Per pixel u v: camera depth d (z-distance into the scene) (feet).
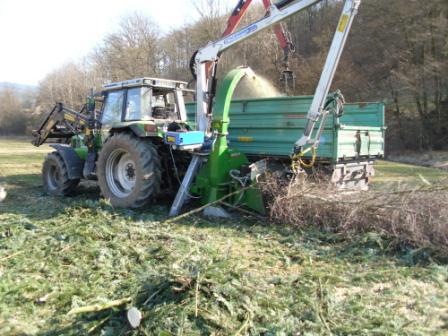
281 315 8.55
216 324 7.98
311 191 15.84
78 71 119.65
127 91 20.88
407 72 66.74
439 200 13.50
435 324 8.59
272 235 14.96
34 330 8.25
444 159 52.54
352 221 14.48
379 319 8.56
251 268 11.74
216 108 18.28
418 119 69.82
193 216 17.78
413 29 65.46
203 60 19.75
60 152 22.82
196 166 18.61
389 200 14.29
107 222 16.15
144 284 9.22
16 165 41.78
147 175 18.39
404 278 10.94
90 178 22.08
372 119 22.58
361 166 20.36
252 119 21.63
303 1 16.81
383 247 13.29
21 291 9.89
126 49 104.73
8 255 12.43
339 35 15.99
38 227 15.34
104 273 11.03
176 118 22.04
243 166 18.39
